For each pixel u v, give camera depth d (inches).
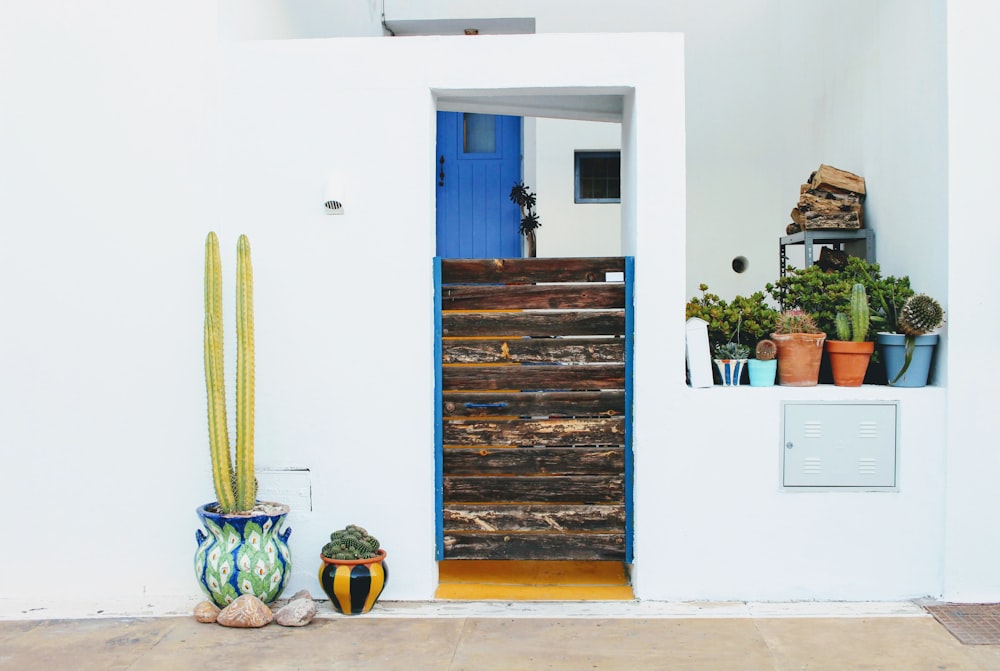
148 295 180.2
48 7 179.0
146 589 182.2
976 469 176.4
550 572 197.6
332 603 175.2
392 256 180.2
